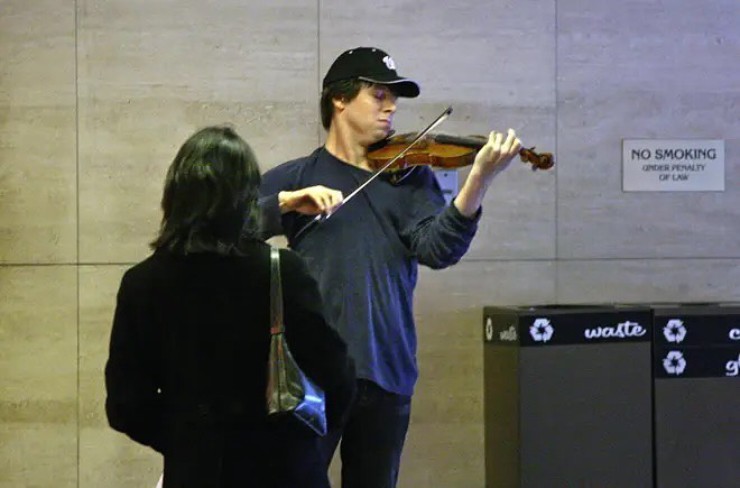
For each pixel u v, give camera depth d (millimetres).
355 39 6211
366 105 4531
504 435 5754
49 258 6086
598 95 6387
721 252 6488
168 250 3254
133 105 6102
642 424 5605
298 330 3262
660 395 5625
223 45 6141
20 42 6059
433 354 6250
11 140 6059
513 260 6312
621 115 6402
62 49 6074
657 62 6430
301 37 6180
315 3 6188
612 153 6398
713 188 6480
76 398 6094
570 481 5531
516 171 6309
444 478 6250
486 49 6293
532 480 5504
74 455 6094
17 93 6059
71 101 6078
